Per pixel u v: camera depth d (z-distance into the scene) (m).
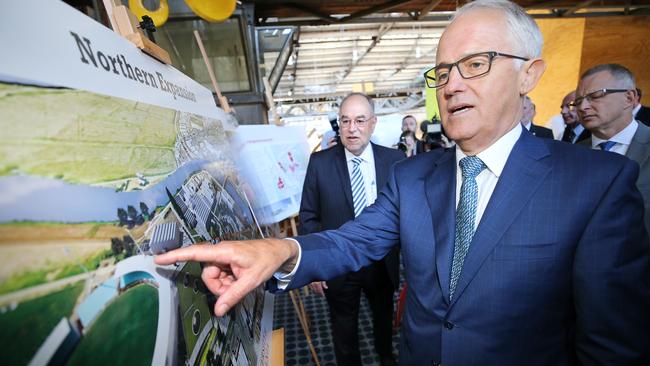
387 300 1.51
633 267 0.53
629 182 0.55
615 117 1.31
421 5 3.22
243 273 0.52
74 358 0.27
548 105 4.13
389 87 10.34
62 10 0.37
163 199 0.47
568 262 0.57
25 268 0.25
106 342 0.31
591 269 0.54
